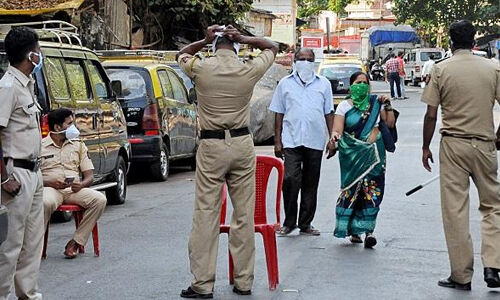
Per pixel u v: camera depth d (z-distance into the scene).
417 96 46.88
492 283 8.45
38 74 11.64
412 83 61.44
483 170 8.55
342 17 92.81
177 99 18.23
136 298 8.29
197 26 29.00
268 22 47.72
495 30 57.88
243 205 8.34
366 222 10.46
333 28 92.75
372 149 10.43
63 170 10.27
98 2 22.89
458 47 8.69
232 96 8.13
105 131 13.68
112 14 24.08
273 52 8.41
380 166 10.48
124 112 16.72
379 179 10.49
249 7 29.78
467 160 8.51
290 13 56.56
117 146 14.12
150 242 10.98
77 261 9.95
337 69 32.16
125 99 16.75
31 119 7.41
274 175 17.56
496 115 32.44
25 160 7.36
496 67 8.62
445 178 8.62
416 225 11.98
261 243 10.88
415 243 10.81
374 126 10.49
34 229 7.61
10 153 7.31
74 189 10.06
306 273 9.27
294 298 8.28
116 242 11.01
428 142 8.88
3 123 7.20
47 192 10.02
